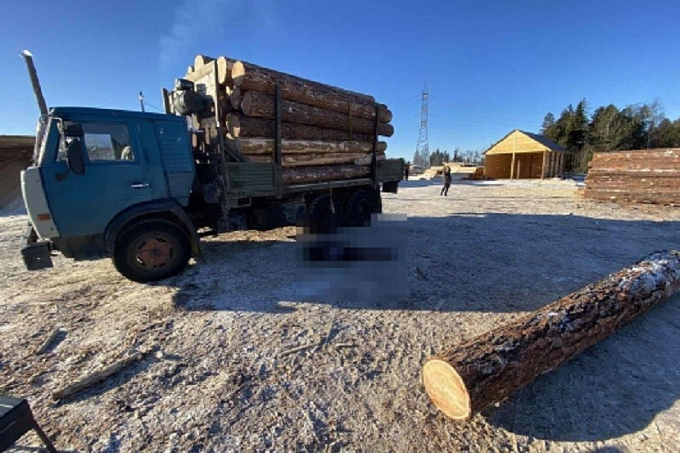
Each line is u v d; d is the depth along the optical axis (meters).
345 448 1.91
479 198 14.59
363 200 7.90
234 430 2.03
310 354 2.82
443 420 2.10
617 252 5.75
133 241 4.32
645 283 3.11
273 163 5.53
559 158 30.92
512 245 6.31
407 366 2.65
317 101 6.20
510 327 2.36
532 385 2.40
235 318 3.47
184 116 5.00
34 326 3.32
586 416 2.11
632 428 2.01
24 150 13.73
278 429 2.04
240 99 5.06
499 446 1.90
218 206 5.27
